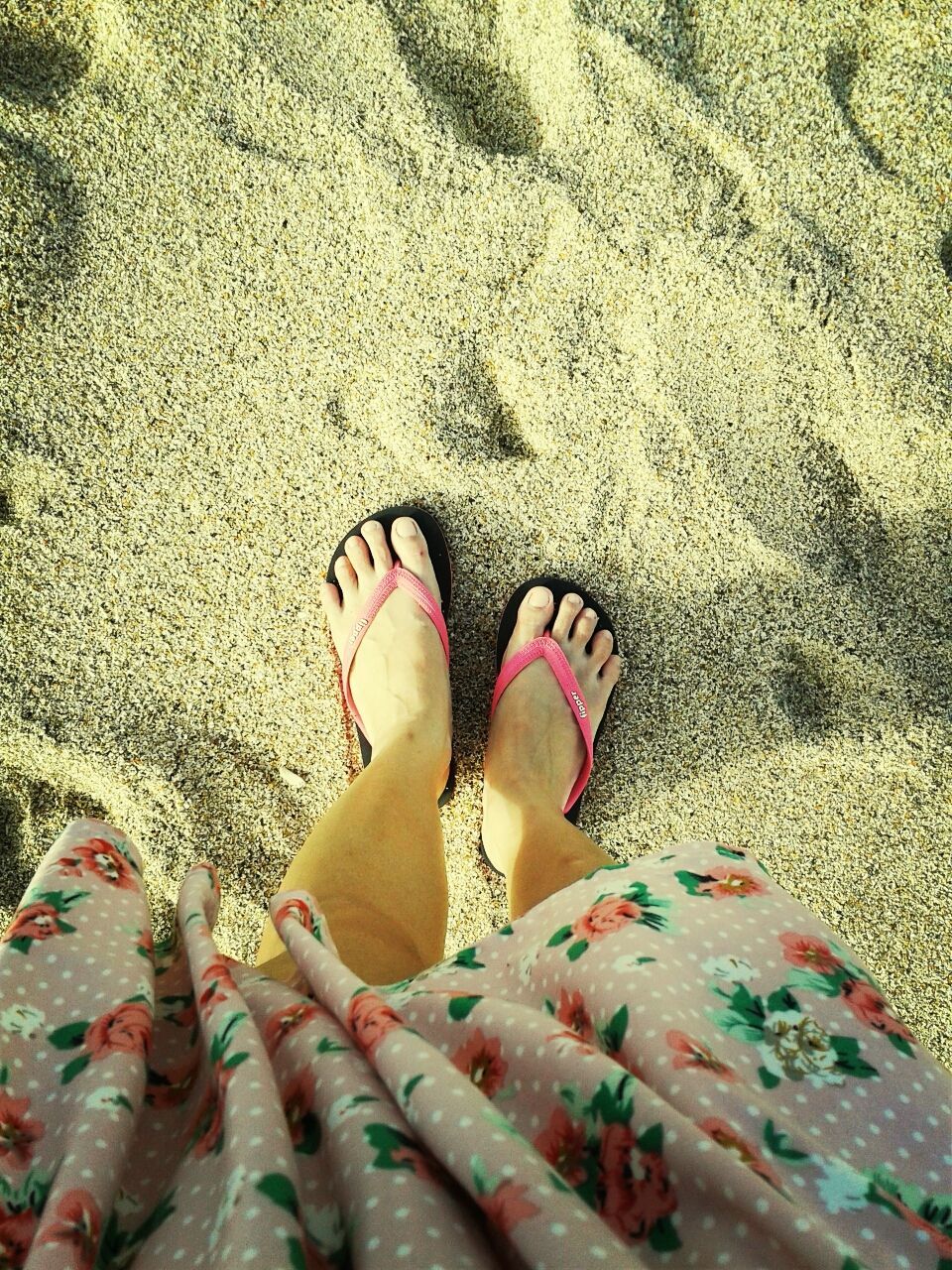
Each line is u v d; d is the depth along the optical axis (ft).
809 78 3.90
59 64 3.91
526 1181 1.26
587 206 3.92
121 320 3.96
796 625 4.06
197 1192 1.46
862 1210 1.47
